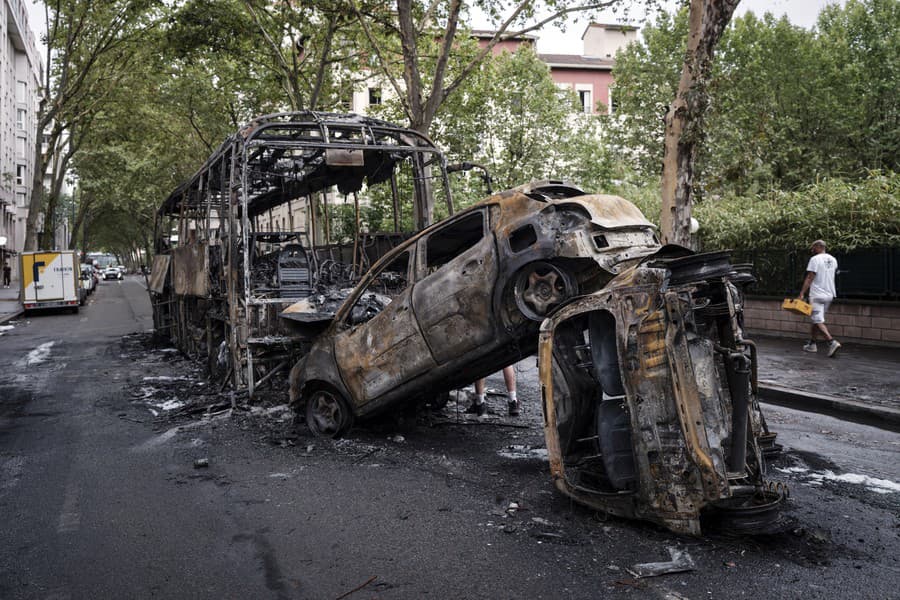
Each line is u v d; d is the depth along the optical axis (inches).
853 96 1106.7
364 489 209.2
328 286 379.2
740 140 869.8
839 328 526.3
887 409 304.5
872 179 526.9
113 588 147.4
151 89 1199.6
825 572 148.8
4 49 2171.5
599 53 2122.3
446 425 293.4
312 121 377.4
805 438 271.3
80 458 253.8
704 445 159.6
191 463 243.6
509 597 139.5
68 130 1504.7
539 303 209.9
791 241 565.0
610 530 172.4
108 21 1154.0
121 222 3132.4
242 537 174.4
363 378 261.7
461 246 273.3
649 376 166.2
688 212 442.6
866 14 1160.2
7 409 350.3
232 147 358.0
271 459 245.0
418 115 621.6
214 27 792.3
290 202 514.6
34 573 155.3
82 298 1279.5
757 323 595.2
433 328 240.7
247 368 338.6
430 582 146.8
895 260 490.9
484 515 185.0
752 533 163.5
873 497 199.2
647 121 1332.4
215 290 430.9
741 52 1155.3
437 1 666.8
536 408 330.0
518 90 1082.1
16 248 2507.4
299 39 898.1
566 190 236.1
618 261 200.4
